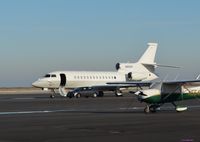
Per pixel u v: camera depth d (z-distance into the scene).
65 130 22.73
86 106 46.09
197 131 22.08
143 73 93.25
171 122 27.14
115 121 27.98
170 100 37.00
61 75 82.25
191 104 49.31
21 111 38.16
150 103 36.25
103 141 18.33
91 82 84.69
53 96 77.56
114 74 88.88
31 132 21.88
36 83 80.94
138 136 20.02
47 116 32.41
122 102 55.44
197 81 35.88
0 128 23.92
